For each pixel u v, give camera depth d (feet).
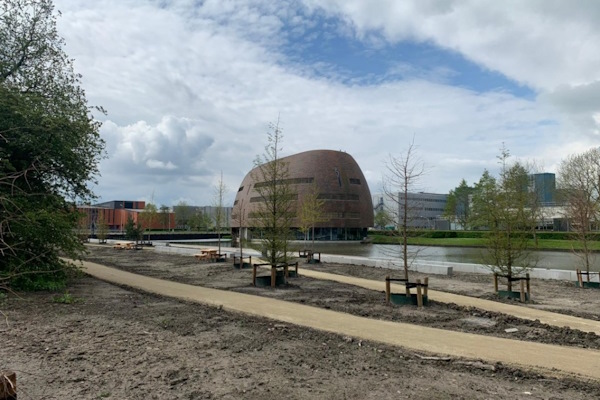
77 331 24.40
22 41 47.75
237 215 178.81
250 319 29.12
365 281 51.19
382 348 22.36
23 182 43.16
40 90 49.32
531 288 47.80
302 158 230.89
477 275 58.70
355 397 15.20
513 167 100.63
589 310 34.94
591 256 109.40
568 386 17.17
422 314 31.83
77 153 50.14
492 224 45.21
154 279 52.65
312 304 35.24
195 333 24.56
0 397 9.11
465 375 18.35
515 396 15.84
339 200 224.33
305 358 20.10
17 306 31.94
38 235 40.16
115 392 15.17
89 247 129.29
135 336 23.40
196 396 14.96
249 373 17.56
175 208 312.29
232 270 64.03
